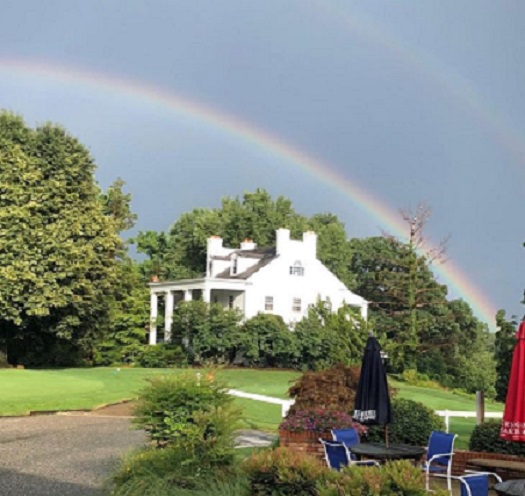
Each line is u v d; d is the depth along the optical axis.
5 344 40.66
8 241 37.69
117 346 47.00
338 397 14.28
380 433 13.18
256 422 20.97
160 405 10.77
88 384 30.31
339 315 37.72
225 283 47.28
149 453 10.34
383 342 45.00
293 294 50.22
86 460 14.43
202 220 75.81
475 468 11.22
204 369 13.84
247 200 79.25
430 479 10.87
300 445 12.79
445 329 55.97
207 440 10.09
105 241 41.50
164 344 45.81
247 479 8.30
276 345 43.81
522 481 6.93
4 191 38.72
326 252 81.56
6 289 37.19
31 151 40.88
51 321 40.97
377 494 6.00
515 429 6.79
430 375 48.28
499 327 15.12
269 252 53.22
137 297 50.25
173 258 73.62
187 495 8.96
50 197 40.00
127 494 9.39
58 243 38.72
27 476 12.76
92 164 42.56
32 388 28.12
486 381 51.78
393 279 51.72
